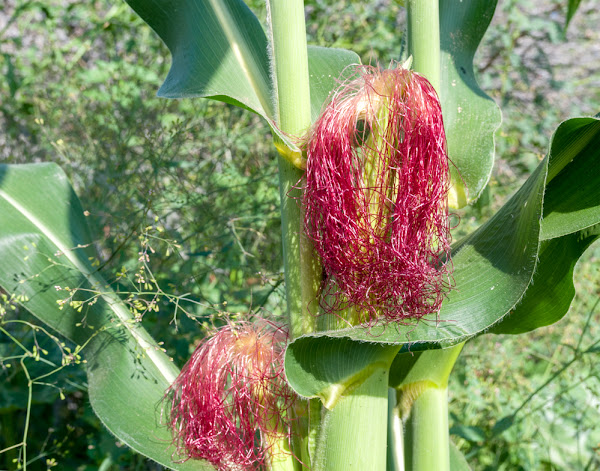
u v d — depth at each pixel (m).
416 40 0.58
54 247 0.70
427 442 0.62
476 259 0.55
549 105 1.57
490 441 0.84
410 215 0.53
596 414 0.93
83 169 0.98
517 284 0.52
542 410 0.92
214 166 0.92
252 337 0.62
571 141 0.55
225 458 0.61
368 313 0.55
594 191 0.56
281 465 0.61
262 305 0.81
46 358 0.82
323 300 0.56
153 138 0.90
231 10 0.62
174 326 0.85
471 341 0.95
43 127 1.00
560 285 0.62
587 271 1.03
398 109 0.52
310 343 0.53
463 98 0.64
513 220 0.54
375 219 0.53
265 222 0.94
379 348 0.55
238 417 0.62
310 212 0.55
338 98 0.55
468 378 0.93
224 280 0.90
